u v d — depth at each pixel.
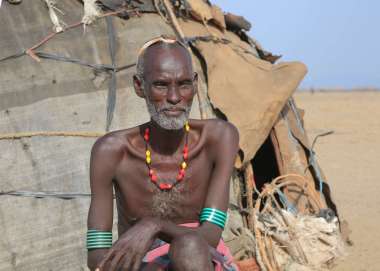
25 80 6.01
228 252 3.53
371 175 13.19
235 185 6.48
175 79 3.22
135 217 3.56
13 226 5.60
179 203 3.53
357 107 29.08
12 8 6.33
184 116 3.27
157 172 3.51
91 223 3.44
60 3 6.57
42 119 5.94
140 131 3.53
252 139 6.44
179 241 2.98
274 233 5.89
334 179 12.76
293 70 6.92
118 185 3.54
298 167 7.07
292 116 7.36
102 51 6.46
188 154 3.51
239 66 6.92
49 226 5.73
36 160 5.81
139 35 6.73
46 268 5.64
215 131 3.55
